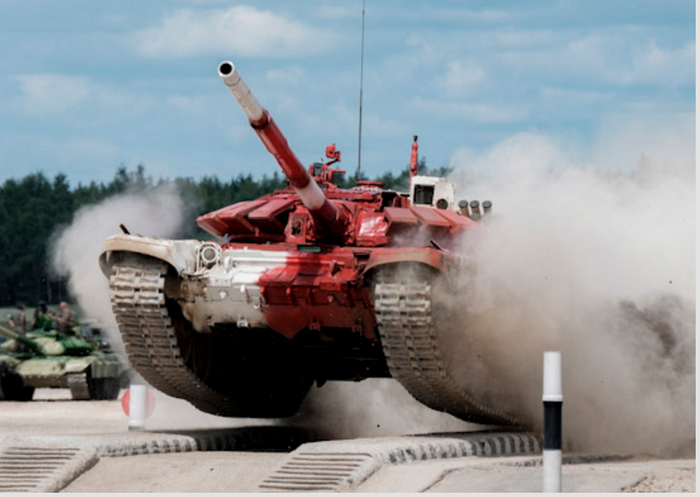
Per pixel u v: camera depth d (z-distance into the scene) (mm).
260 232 46156
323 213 43406
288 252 43688
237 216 45812
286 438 48250
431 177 49500
